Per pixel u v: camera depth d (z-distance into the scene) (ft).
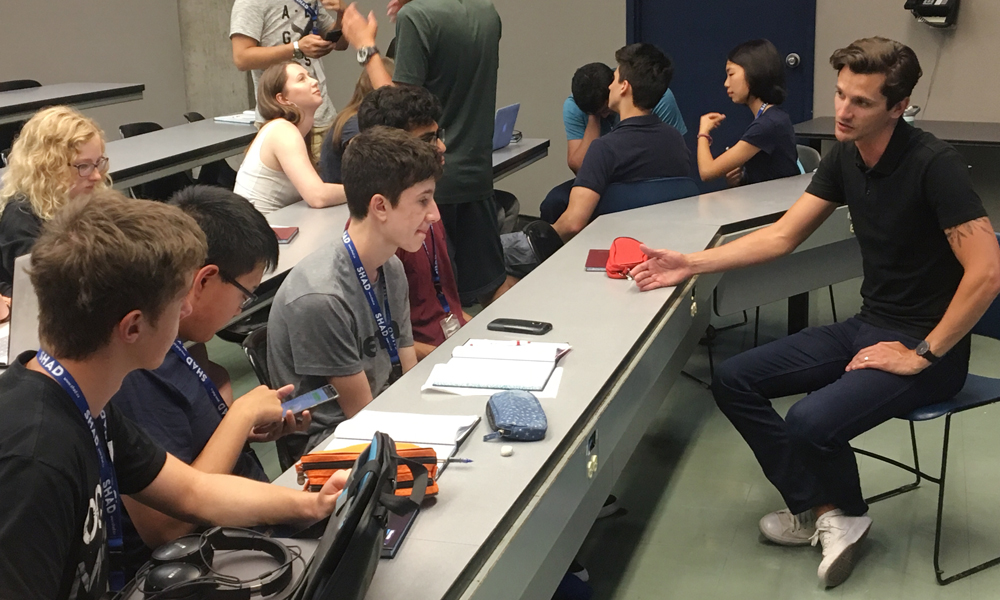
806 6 17.60
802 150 13.34
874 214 7.79
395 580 3.88
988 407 10.84
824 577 7.55
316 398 5.48
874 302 8.13
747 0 18.08
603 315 7.18
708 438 10.50
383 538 3.54
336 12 14.49
